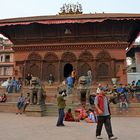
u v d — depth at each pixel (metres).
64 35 31.66
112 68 30.69
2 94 27.16
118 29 31.11
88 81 23.48
